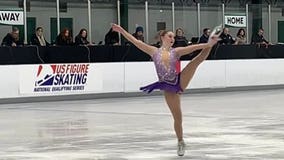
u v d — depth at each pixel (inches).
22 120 538.6
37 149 365.1
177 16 891.4
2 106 696.4
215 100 739.4
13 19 786.8
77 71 780.0
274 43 966.4
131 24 868.0
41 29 771.4
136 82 826.8
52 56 762.8
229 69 892.6
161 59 321.4
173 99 325.4
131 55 820.6
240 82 905.5
